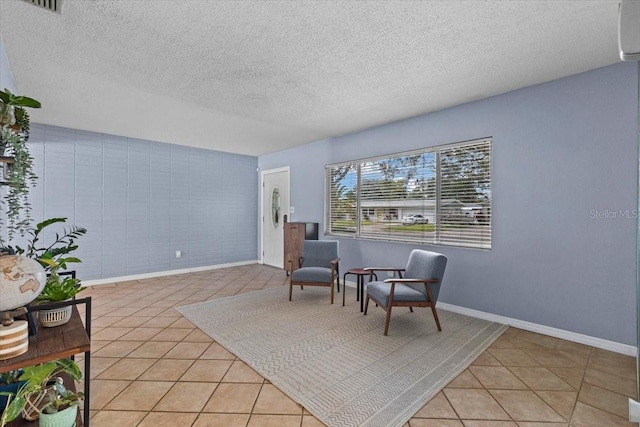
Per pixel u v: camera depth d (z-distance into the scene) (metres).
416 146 3.98
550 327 2.90
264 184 6.73
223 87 3.07
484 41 2.24
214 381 2.11
